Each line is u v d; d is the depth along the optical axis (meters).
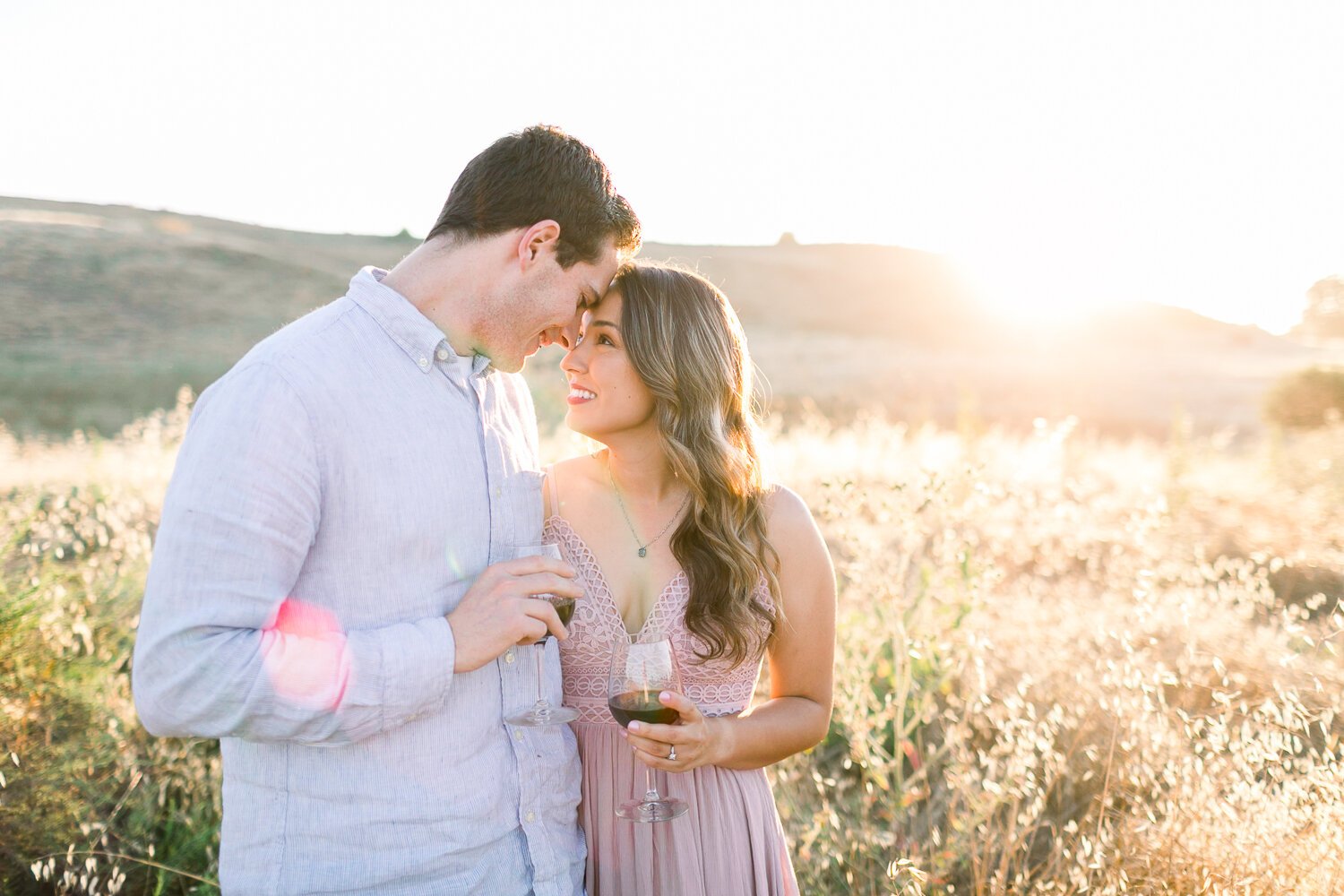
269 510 1.62
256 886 1.76
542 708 2.00
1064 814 3.08
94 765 3.17
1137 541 5.30
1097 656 3.88
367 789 1.75
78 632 3.59
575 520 2.51
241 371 1.69
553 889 1.98
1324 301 73.38
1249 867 2.49
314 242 57.03
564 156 1.92
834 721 3.97
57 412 20.44
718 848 2.31
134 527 5.49
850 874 2.89
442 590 1.85
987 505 5.68
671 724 2.05
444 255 1.90
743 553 2.34
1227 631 4.10
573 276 1.98
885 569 4.16
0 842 2.85
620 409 2.38
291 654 1.61
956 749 3.32
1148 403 28.12
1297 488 8.68
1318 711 3.17
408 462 1.79
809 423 11.01
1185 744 3.04
